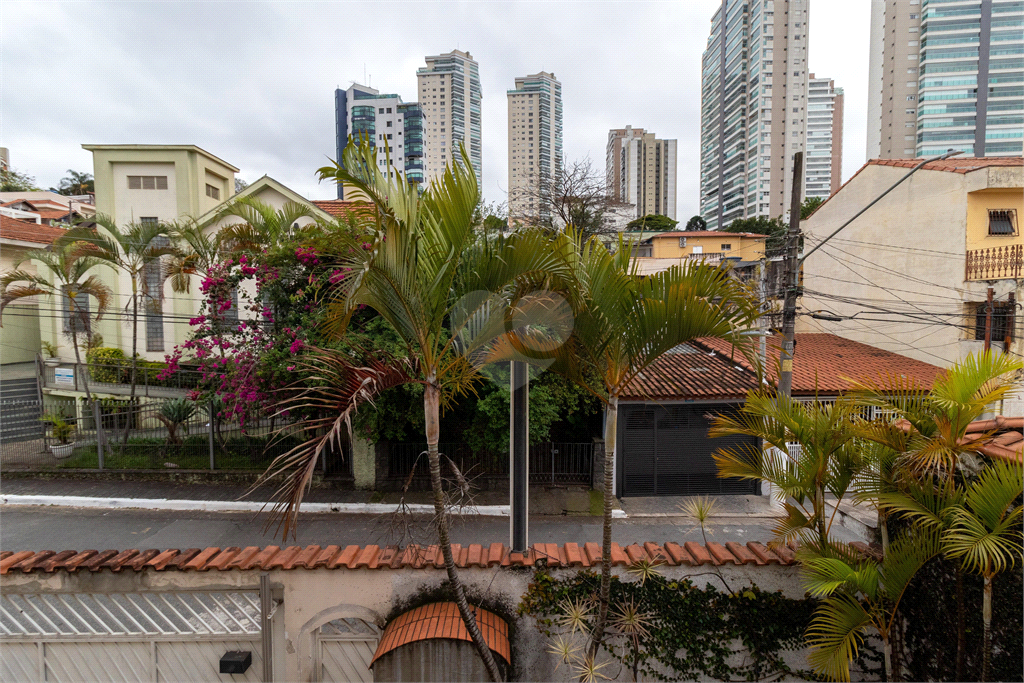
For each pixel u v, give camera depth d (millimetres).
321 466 11625
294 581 4539
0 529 9594
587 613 4484
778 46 84125
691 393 11562
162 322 17047
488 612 4496
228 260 12273
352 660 4609
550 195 18375
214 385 11609
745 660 4508
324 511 10492
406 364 3752
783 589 4480
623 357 3787
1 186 42719
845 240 18234
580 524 10328
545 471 12070
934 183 14844
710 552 4660
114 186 17281
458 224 3355
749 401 4359
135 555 4699
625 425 11891
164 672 4598
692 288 3369
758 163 86062
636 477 11930
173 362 11859
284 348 10391
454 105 110438
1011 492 3229
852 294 17906
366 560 4551
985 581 3400
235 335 11562
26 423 14156
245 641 4555
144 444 12094
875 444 4004
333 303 3555
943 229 14609
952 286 14336
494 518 10383
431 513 10258
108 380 15297
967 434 4133
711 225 104125
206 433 12492
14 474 11648
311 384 9930
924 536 3637
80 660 4574
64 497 10727
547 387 10438
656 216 42500
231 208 15047
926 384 12648
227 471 11625
